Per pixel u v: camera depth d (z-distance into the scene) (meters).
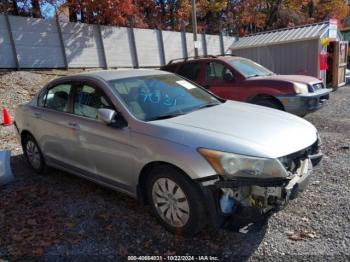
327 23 14.07
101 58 17.34
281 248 3.22
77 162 4.59
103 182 4.28
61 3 17.05
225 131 3.42
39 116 5.16
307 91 7.46
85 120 4.32
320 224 3.54
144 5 23.48
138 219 3.89
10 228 3.86
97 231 3.69
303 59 14.09
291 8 32.47
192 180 3.24
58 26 15.55
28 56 14.56
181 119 3.78
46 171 5.45
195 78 8.83
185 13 25.41
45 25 15.09
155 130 3.58
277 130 3.52
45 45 15.13
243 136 3.33
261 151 3.11
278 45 14.77
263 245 3.28
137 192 3.82
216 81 8.44
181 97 4.46
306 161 3.51
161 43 19.97
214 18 29.58
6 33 13.85
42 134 5.15
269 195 3.10
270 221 3.66
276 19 32.50
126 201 4.34
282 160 3.16
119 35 17.98
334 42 14.20
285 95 7.38
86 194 4.63
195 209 3.27
